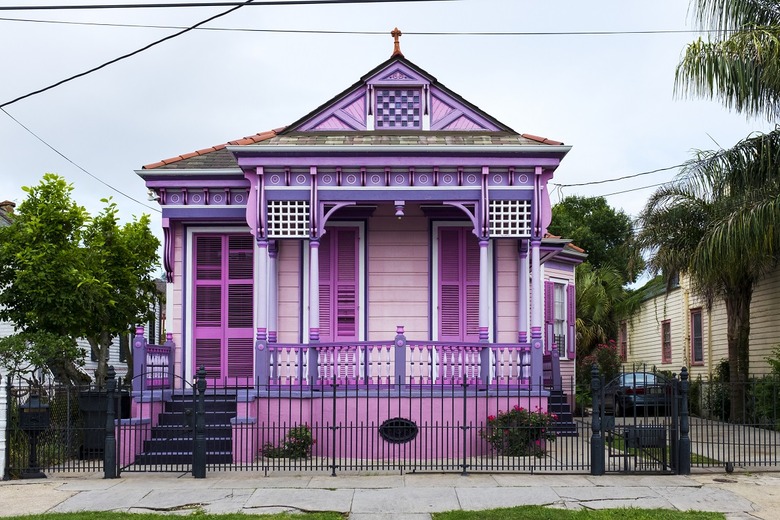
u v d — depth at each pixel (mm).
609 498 10062
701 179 17250
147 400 13602
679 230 19609
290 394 13039
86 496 10336
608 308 32812
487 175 14117
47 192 15938
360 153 13969
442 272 15469
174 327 15328
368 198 14164
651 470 11789
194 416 11711
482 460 12695
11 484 11211
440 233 15531
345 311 15398
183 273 15461
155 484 11062
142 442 13203
